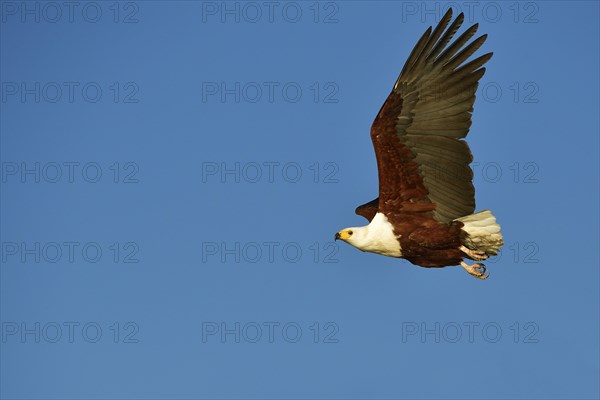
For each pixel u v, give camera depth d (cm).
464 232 1681
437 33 1633
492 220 1664
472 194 1675
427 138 1673
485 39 1631
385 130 1692
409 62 1639
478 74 1630
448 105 1648
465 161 1656
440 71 1644
